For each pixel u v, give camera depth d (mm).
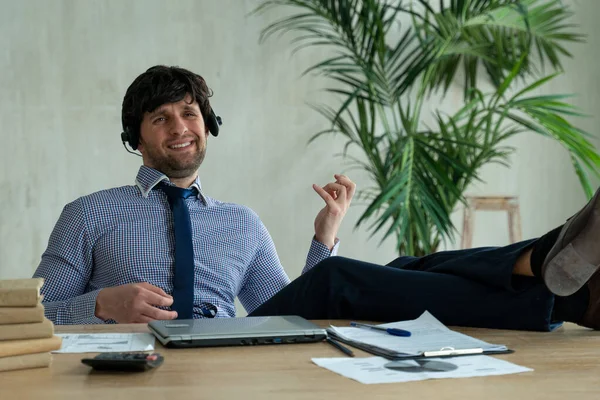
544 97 3633
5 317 939
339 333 1181
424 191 3375
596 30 4316
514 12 3836
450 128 4145
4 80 3824
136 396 811
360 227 4145
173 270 1975
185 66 3992
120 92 3934
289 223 4102
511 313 1303
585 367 971
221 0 4023
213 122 2141
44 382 875
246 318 1269
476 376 913
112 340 1146
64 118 3885
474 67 4090
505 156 3988
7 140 3834
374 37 3605
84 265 1968
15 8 3830
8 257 3844
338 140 4133
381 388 849
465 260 1368
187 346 1099
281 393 824
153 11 3961
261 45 4066
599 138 4312
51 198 3877
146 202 2021
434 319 1294
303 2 3744
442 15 3676
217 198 4039
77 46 3891
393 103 3689
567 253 1191
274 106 4086
